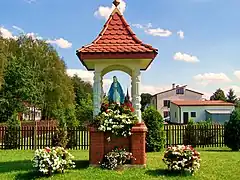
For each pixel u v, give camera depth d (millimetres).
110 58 9672
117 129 9445
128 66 9977
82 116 34562
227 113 56969
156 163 10719
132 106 9891
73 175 8766
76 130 18938
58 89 43531
